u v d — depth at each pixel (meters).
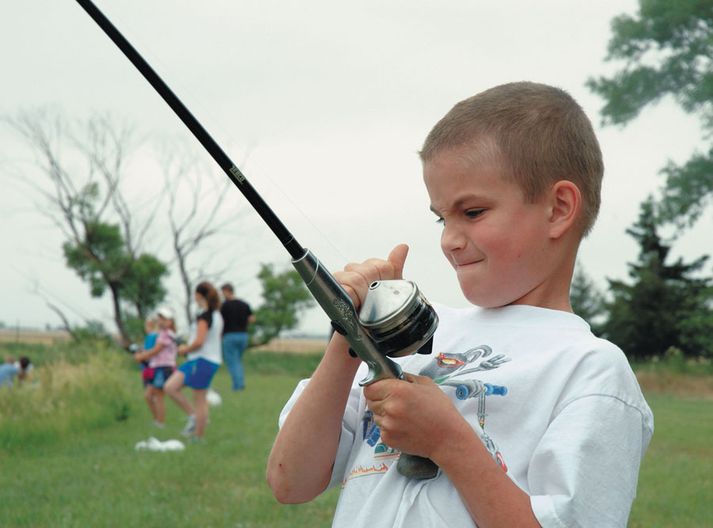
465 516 1.43
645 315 31.69
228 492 5.59
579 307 33.78
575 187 1.54
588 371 1.47
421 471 1.47
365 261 1.57
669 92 18.31
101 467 6.59
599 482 1.39
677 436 8.44
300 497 1.67
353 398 1.71
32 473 6.40
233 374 15.12
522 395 1.49
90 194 30.50
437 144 1.57
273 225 1.42
